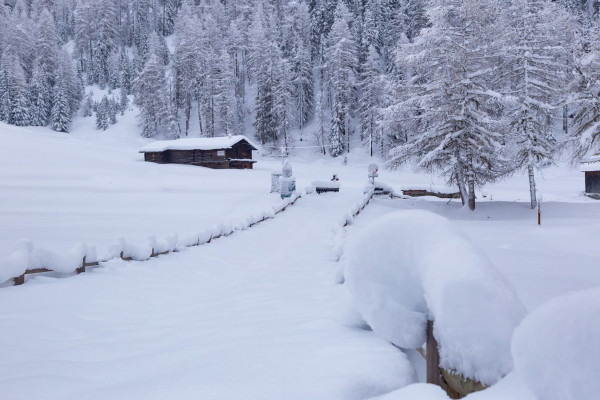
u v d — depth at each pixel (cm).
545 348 130
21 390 287
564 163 5412
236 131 7494
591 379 119
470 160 2417
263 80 7375
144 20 12938
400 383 259
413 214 280
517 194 3791
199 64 7919
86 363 349
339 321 391
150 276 802
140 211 2323
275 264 984
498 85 2739
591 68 1778
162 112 7575
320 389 237
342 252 970
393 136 6119
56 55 9175
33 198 2556
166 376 285
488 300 195
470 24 2408
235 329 425
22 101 7812
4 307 533
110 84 10581
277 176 3127
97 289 666
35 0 14150
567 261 830
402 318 256
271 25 9412
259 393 237
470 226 1811
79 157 4941
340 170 5791
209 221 1931
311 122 8025
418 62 2525
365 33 7856
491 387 179
